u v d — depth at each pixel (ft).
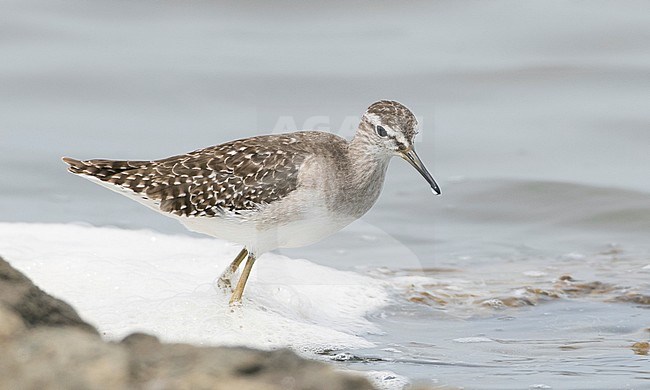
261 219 43.11
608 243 59.62
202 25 84.12
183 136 69.62
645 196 63.67
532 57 79.25
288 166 42.78
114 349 22.66
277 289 47.57
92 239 53.67
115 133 70.03
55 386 21.84
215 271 49.42
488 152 69.26
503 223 61.72
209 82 75.66
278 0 86.33
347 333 44.39
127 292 45.52
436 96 75.46
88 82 75.66
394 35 82.64
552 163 67.97
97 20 84.43
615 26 82.79
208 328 42.60
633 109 73.51
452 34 82.74
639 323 45.85
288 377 22.63
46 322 24.81
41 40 80.64
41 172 65.05
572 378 38.06
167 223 59.52
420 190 64.64
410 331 45.06
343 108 73.61
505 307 48.44
